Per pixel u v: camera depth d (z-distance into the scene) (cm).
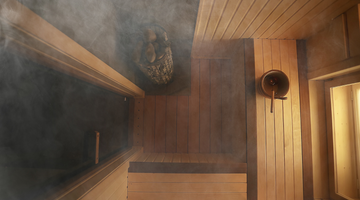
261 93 170
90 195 99
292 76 179
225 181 175
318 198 171
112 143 169
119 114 192
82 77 102
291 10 134
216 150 227
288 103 176
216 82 234
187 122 230
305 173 171
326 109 176
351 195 163
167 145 228
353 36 133
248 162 174
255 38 181
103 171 118
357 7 128
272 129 173
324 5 130
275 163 171
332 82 168
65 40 65
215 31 168
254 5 128
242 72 187
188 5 137
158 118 230
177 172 177
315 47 169
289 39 182
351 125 166
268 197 169
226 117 230
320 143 174
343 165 169
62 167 93
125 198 170
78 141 107
